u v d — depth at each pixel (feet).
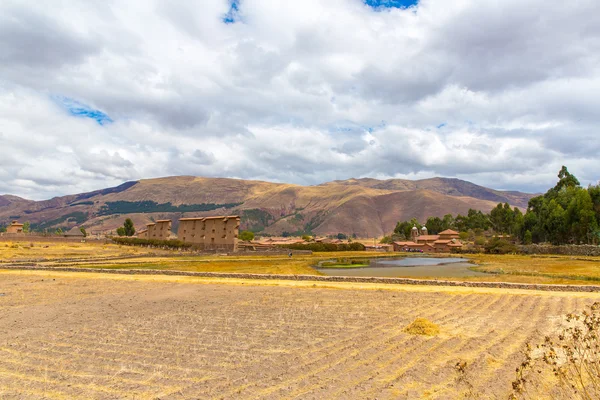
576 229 338.34
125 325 70.69
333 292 111.75
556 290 111.14
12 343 59.26
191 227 391.45
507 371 44.29
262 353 53.36
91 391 40.42
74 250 285.84
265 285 127.95
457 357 50.03
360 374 44.52
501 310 82.58
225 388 40.88
